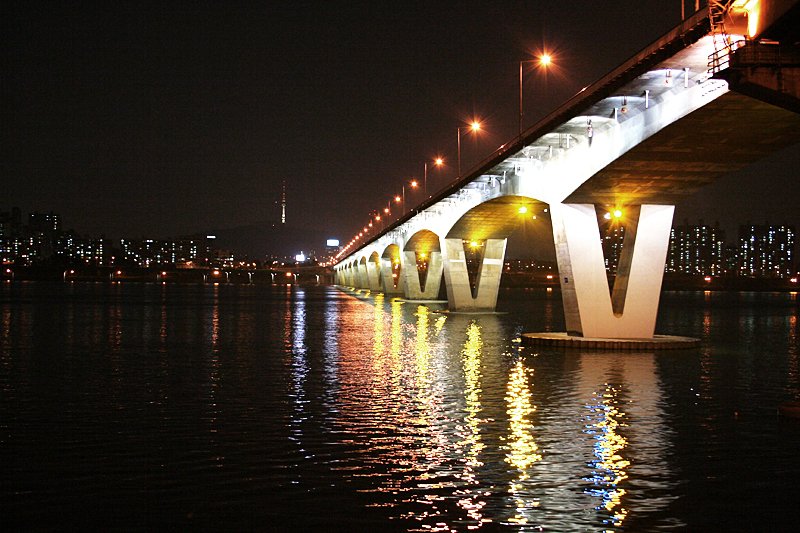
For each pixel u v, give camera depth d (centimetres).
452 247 9994
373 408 2805
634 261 5194
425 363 4216
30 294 16662
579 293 5206
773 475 1944
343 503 1702
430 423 2531
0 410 2761
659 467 2006
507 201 7462
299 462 2030
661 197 5100
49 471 1941
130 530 1545
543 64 5784
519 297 18550
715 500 1745
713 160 4328
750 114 3566
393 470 1955
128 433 2373
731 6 2853
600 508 1686
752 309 12975
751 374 3838
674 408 2845
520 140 5644
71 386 3347
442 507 1681
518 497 1752
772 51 2670
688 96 3628
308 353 4759
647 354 4744
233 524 1576
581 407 2842
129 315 8975
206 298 15725
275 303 13188
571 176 5075
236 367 4031
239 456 2091
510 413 2717
